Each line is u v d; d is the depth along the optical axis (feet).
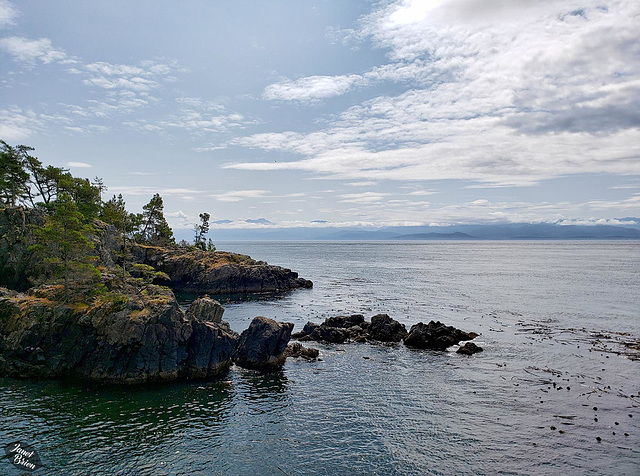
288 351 206.18
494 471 107.76
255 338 190.29
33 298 191.72
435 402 149.48
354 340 231.09
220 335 182.50
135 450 114.83
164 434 124.26
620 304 341.21
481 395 155.33
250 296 406.82
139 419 133.90
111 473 103.86
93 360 169.27
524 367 185.37
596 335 238.48
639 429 129.18
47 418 132.98
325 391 160.04
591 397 152.46
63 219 195.11
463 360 195.93
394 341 230.27
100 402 146.61
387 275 618.85
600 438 123.75
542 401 149.48
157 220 542.57
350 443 121.39
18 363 171.22
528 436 125.29
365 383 168.25
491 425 132.16
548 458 113.80
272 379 172.96
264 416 138.10
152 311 173.27
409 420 135.74
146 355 167.22
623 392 156.76
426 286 475.31
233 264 446.19
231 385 165.99
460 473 107.04
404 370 183.42
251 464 109.81
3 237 273.13
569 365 187.11
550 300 364.58
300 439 123.34
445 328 229.66
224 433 126.00
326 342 229.04
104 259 306.35
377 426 131.64
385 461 111.96
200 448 116.98
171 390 159.74
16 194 312.91
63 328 177.78
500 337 235.61
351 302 363.97
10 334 176.55
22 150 318.86
